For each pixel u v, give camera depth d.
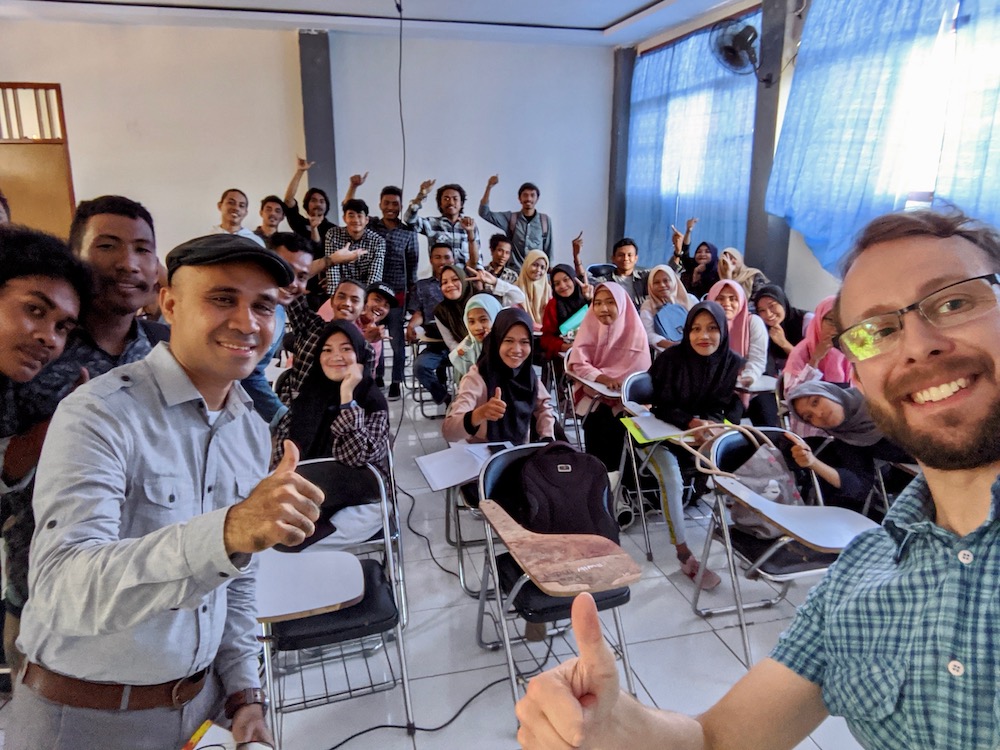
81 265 1.32
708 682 1.99
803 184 4.18
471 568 2.60
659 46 6.47
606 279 5.51
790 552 2.09
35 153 6.06
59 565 0.77
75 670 0.92
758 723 0.76
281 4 5.75
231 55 6.35
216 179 6.56
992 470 0.65
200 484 0.98
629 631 2.23
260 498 0.72
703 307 2.86
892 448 2.43
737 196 5.31
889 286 0.69
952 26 3.29
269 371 5.20
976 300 0.65
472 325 3.81
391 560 1.98
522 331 2.66
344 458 2.14
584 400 3.53
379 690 1.95
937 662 0.65
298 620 1.68
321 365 2.34
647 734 0.69
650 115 6.74
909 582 0.69
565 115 7.29
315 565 1.71
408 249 5.68
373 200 7.00
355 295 3.20
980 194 3.11
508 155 7.25
